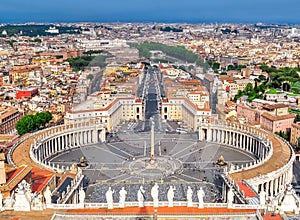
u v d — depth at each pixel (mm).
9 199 130750
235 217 123875
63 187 182750
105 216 124562
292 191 130000
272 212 125562
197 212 129625
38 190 164750
